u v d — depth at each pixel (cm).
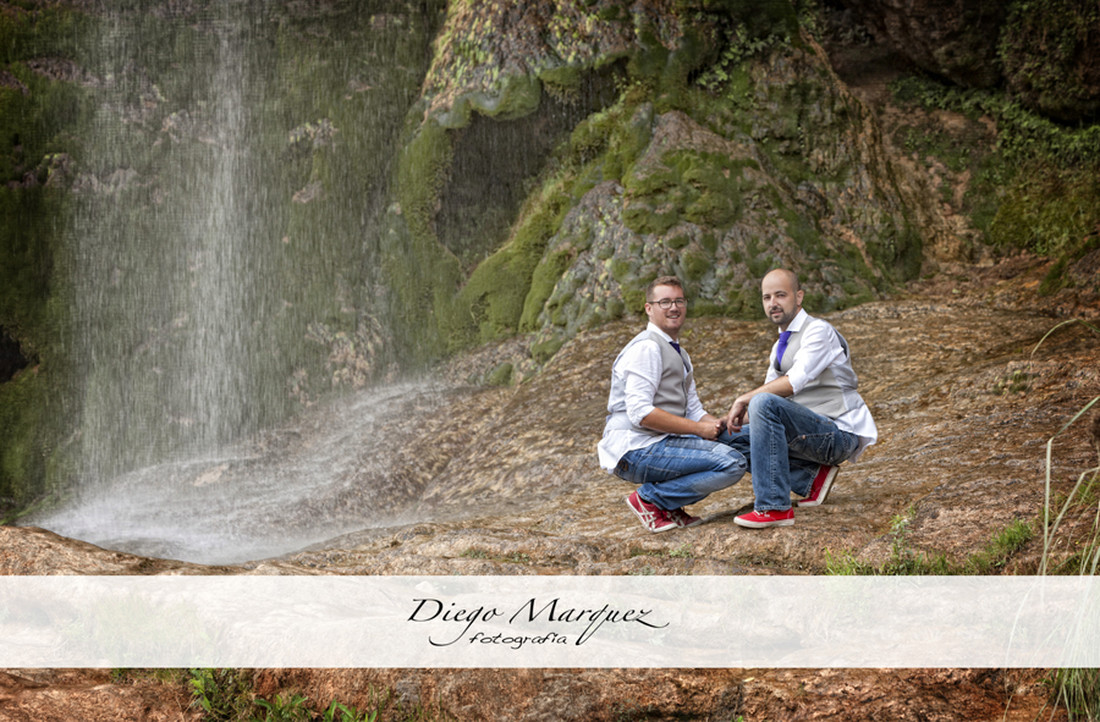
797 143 1316
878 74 1497
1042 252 1245
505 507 808
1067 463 491
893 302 1194
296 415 1417
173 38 1560
